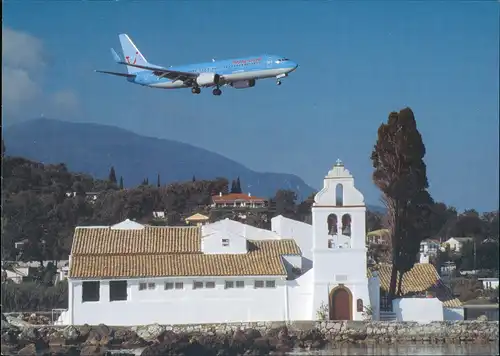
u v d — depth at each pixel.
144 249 175.62
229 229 189.62
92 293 172.00
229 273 168.38
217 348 151.50
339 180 168.00
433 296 174.75
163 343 148.75
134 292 167.00
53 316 176.38
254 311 168.00
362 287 165.38
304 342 157.88
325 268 166.12
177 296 167.75
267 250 178.62
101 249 174.88
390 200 178.38
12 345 155.38
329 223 172.75
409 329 161.50
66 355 150.50
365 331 161.12
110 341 158.88
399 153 176.38
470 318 168.50
